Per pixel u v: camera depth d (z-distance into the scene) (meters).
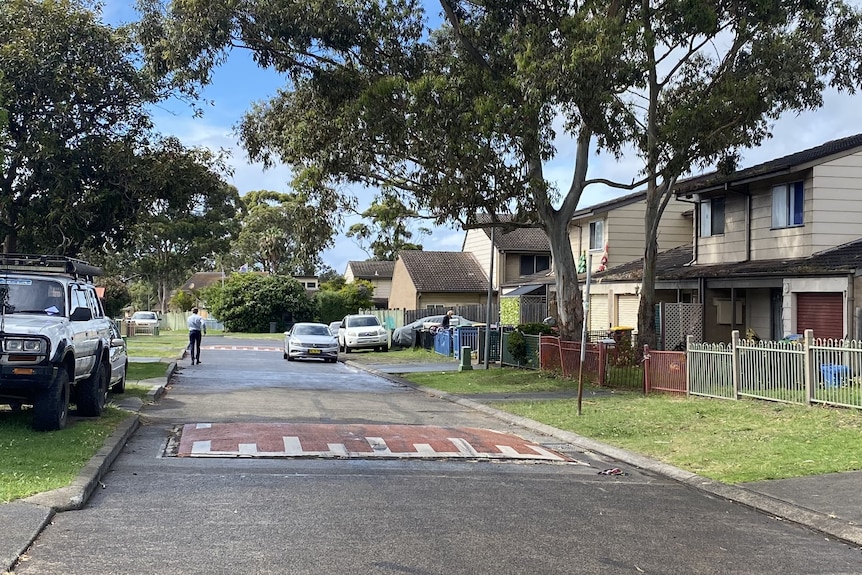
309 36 17.91
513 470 9.73
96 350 12.35
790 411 13.13
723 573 5.83
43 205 17.41
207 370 24.62
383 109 17.84
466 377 22.28
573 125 18.97
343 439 11.34
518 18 18.34
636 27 15.87
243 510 7.20
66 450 9.20
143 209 19.50
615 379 18.58
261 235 85.62
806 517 7.49
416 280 49.53
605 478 9.45
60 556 5.70
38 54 16.81
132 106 18.72
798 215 20.84
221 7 17.06
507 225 20.30
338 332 38.34
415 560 5.86
